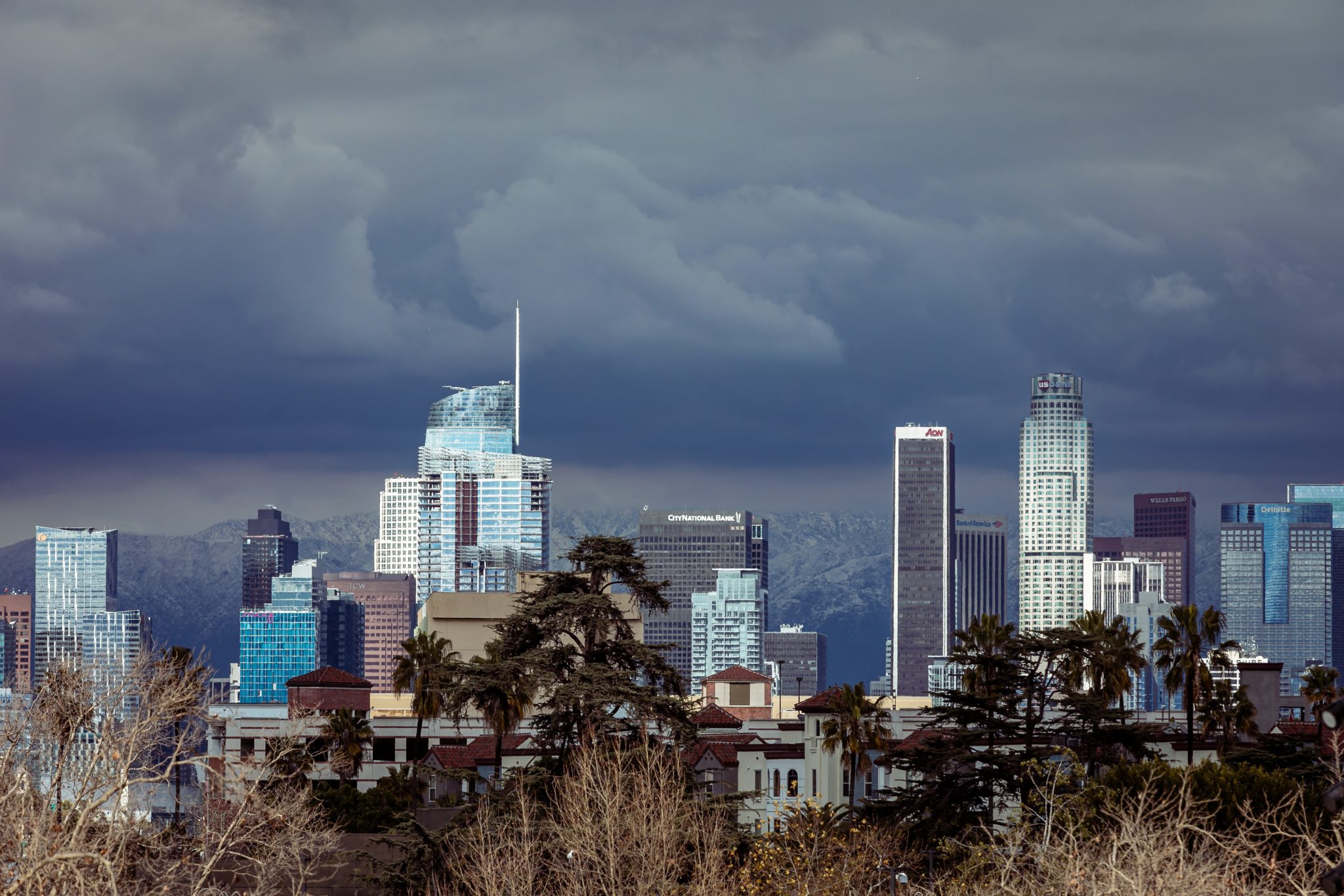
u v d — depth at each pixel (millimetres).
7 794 177125
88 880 170375
